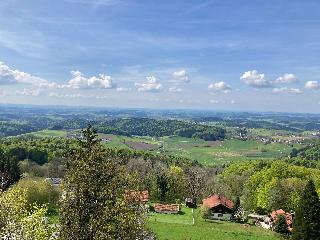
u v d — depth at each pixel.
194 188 145.00
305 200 90.50
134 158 180.62
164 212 105.25
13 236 28.98
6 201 29.77
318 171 155.38
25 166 155.25
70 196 26.44
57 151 175.25
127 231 26.27
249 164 182.88
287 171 150.12
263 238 84.00
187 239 74.31
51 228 30.56
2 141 195.88
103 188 26.36
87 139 27.31
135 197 28.31
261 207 133.88
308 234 88.94
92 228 25.69
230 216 106.31
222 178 170.00
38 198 80.88
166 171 146.75
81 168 26.33
